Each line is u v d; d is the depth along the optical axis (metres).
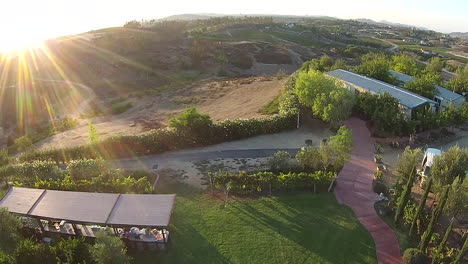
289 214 31.80
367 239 28.59
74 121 73.19
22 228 29.86
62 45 150.50
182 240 28.89
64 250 25.09
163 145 46.19
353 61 144.12
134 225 26.95
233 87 87.94
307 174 35.44
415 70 77.88
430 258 26.02
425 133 50.28
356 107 55.50
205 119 47.47
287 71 128.88
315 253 27.12
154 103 83.06
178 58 137.62
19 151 58.97
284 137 49.94
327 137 49.44
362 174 39.03
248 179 34.56
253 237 28.91
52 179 37.28
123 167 42.66
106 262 23.17
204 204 33.78
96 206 29.27
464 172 31.16
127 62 132.75
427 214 29.98
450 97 59.69
